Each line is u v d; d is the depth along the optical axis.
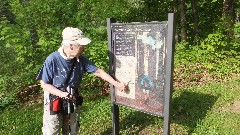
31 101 6.85
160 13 13.84
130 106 4.07
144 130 4.87
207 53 8.62
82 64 3.59
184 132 4.70
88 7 8.34
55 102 3.39
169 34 3.36
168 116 3.59
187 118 5.23
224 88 6.76
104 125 5.10
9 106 6.48
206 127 4.79
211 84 7.20
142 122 5.16
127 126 5.04
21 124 5.46
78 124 3.84
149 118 5.25
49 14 7.65
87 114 5.55
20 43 6.83
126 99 4.12
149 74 3.72
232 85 6.98
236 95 6.22
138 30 3.74
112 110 4.38
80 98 3.59
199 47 9.27
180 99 6.07
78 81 3.53
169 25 3.34
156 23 3.50
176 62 8.35
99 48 6.82
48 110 3.47
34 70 6.72
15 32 7.02
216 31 9.06
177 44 9.43
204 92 6.51
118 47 4.05
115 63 4.13
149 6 13.57
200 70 8.05
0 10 9.02
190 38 13.59
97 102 6.29
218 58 8.56
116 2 9.98
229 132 4.59
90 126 5.07
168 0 13.35
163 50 3.49
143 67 3.78
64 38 3.20
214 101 5.94
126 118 5.32
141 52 3.77
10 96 6.83
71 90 3.44
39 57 7.03
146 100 3.83
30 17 7.62
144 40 3.69
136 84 3.92
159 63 3.57
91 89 7.11
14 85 7.15
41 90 7.10
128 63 3.96
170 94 3.53
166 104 3.57
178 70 8.14
